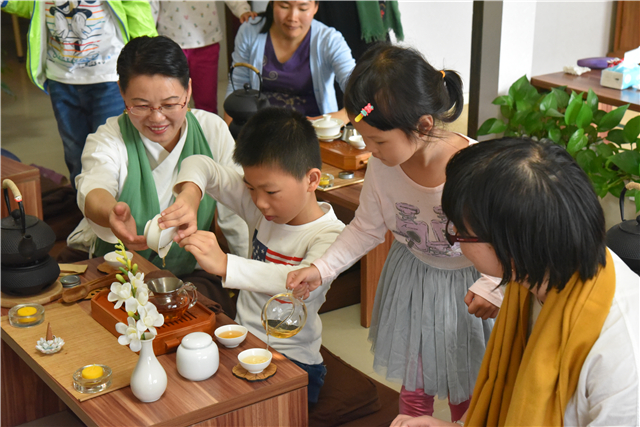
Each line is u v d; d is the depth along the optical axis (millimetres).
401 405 1849
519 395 1051
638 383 922
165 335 1399
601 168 2773
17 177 2494
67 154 3396
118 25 3156
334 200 2551
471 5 5414
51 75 3223
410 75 1312
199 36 4000
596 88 3049
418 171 1531
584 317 986
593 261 952
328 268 1606
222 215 2342
